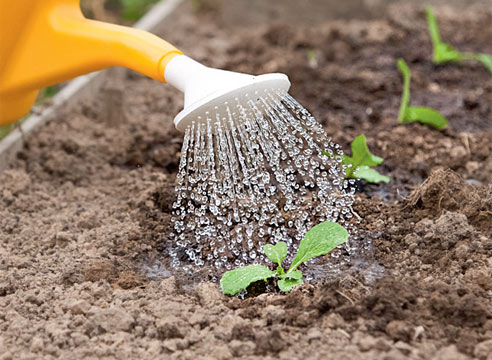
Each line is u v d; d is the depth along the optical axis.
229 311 0.92
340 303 0.91
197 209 1.05
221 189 1.05
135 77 1.42
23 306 0.93
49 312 0.92
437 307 0.90
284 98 0.97
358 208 1.05
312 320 0.90
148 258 1.01
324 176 1.09
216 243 1.01
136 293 0.94
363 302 0.90
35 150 1.18
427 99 1.33
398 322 0.88
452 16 1.75
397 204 1.06
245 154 1.07
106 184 1.13
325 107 1.30
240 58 1.47
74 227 1.05
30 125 1.21
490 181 1.09
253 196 1.00
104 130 1.24
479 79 1.40
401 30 1.60
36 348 0.88
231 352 0.87
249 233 1.01
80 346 0.88
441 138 1.21
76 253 1.01
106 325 0.90
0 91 1.05
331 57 1.45
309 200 1.06
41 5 1.01
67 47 1.01
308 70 1.41
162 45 0.98
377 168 1.15
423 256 0.98
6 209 1.08
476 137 1.22
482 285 0.93
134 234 1.03
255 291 0.96
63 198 1.10
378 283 0.93
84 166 1.16
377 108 1.29
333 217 1.03
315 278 0.97
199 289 0.94
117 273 0.98
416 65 1.44
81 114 1.28
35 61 1.03
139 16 1.75
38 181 1.13
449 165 1.16
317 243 0.95
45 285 0.96
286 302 0.92
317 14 1.67
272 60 1.45
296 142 1.14
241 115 0.96
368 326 0.89
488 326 0.88
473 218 1.01
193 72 0.95
